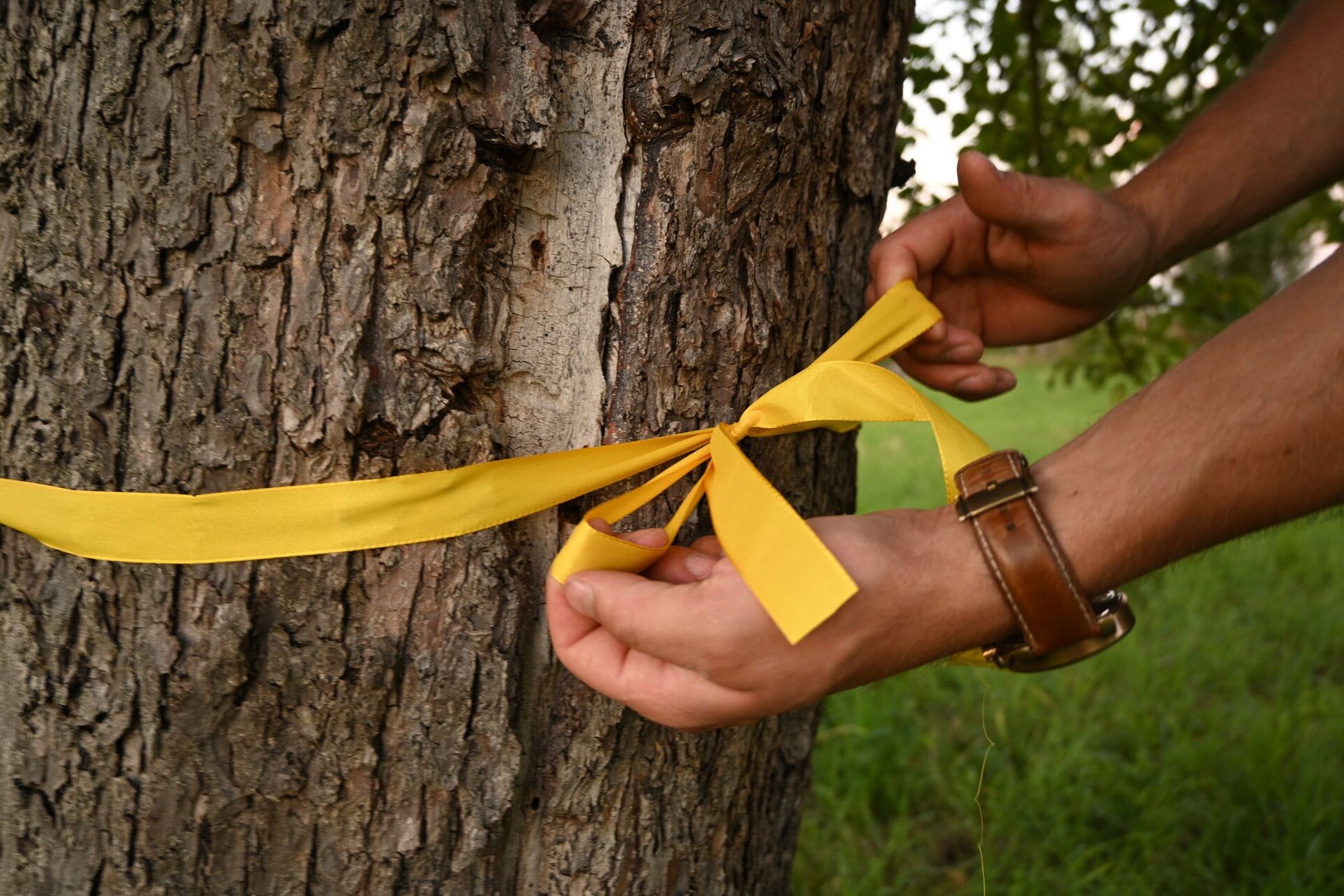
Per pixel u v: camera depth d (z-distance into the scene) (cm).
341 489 84
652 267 92
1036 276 125
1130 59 228
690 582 87
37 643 89
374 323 84
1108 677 319
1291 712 286
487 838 95
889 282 116
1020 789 251
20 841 93
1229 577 425
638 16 87
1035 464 75
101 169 81
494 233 88
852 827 245
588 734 98
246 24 77
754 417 91
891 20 110
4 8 80
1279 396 69
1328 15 125
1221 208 128
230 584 86
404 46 78
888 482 640
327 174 81
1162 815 234
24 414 86
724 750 109
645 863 104
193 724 88
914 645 73
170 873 91
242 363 84
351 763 91
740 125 90
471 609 90
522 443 94
